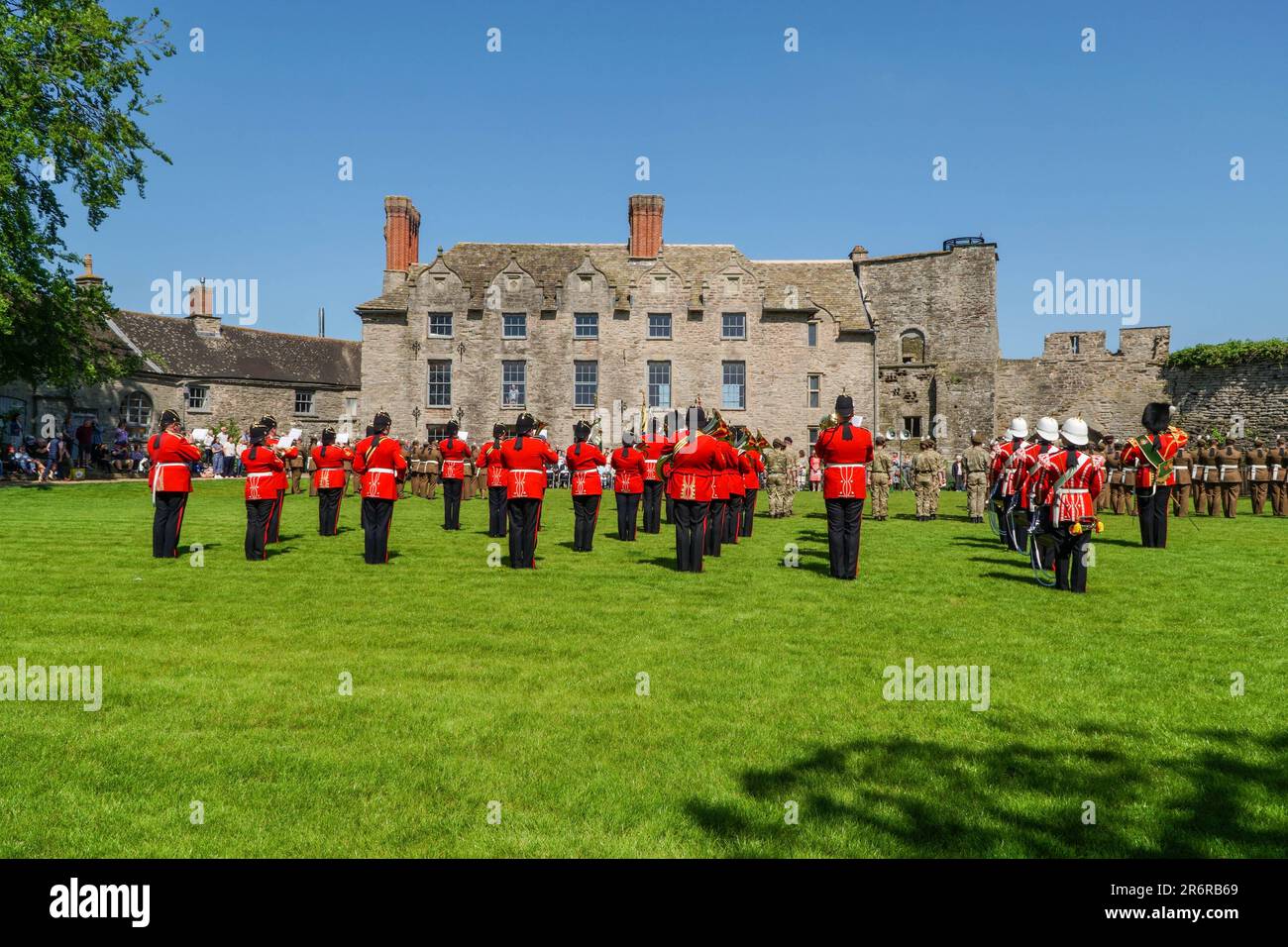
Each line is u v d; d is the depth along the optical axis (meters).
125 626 8.66
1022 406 54.28
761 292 47.94
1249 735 5.76
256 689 6.57
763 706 6.30
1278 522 23.03
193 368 53.00
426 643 8.12
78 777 4.92
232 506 24.70
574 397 47.50
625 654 7.77
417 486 31.56
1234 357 47.22
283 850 4.14
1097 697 6.57
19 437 40.44
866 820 4.48
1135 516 25.75
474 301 47.62
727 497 15.34
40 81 29.39
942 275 56.34
